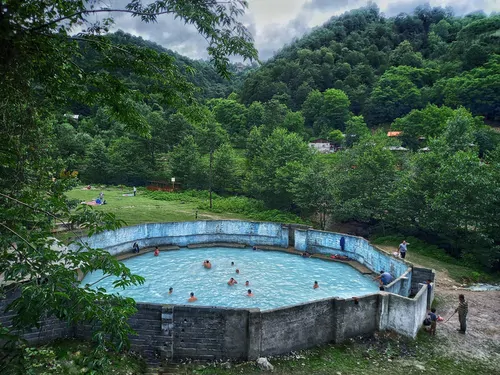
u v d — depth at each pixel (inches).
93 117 3260.3
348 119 3784.5
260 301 762.8
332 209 1378.0
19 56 223.9
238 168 2212.1
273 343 519.2
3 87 226.1
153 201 1795.0
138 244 1092.5
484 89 3021.7
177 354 515.2
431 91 3577.8
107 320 213.9
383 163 1362.0
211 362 507.2
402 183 1234.6
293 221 1464.1
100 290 237.6
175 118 2561.5
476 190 1011.3
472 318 666.2
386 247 1160.8
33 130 285.9
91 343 512.4
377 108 3799.2
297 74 4515.3
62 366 426.3
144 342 515.2
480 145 2094.0
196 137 2484.0
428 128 2743.6
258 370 484.7
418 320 596.1
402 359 523.2
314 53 4842.5
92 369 209.5
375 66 4753.9
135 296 773.9
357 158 1499.8
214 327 509.7
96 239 943.7
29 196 281.1
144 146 2391.7
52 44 263.1
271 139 2071.9
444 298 764.6
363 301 581.0
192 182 2149.4
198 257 1071.0
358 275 938.7
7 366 194.1
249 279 896.3
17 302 201.5
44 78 288.5
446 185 1084.5
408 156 1563.7
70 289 212.5
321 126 3693.4
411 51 4493.1
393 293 627.8
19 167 289.3
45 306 200.7
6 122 252.5
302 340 542.9
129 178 2365.9
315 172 1437.0
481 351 551.5
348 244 1059.9
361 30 5659.5
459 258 1069.1
